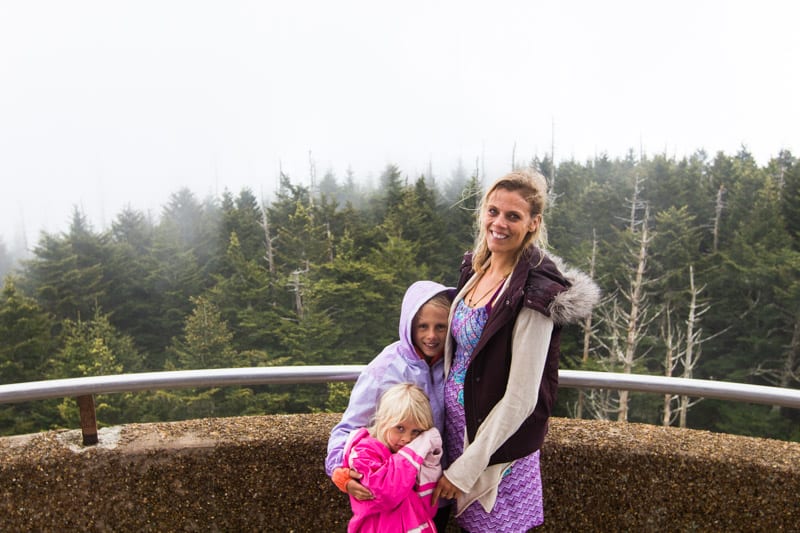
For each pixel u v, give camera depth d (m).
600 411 22.52
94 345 28.83
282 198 49.00
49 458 1.77
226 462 1.86
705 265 33.56
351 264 33.72
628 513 1.87
